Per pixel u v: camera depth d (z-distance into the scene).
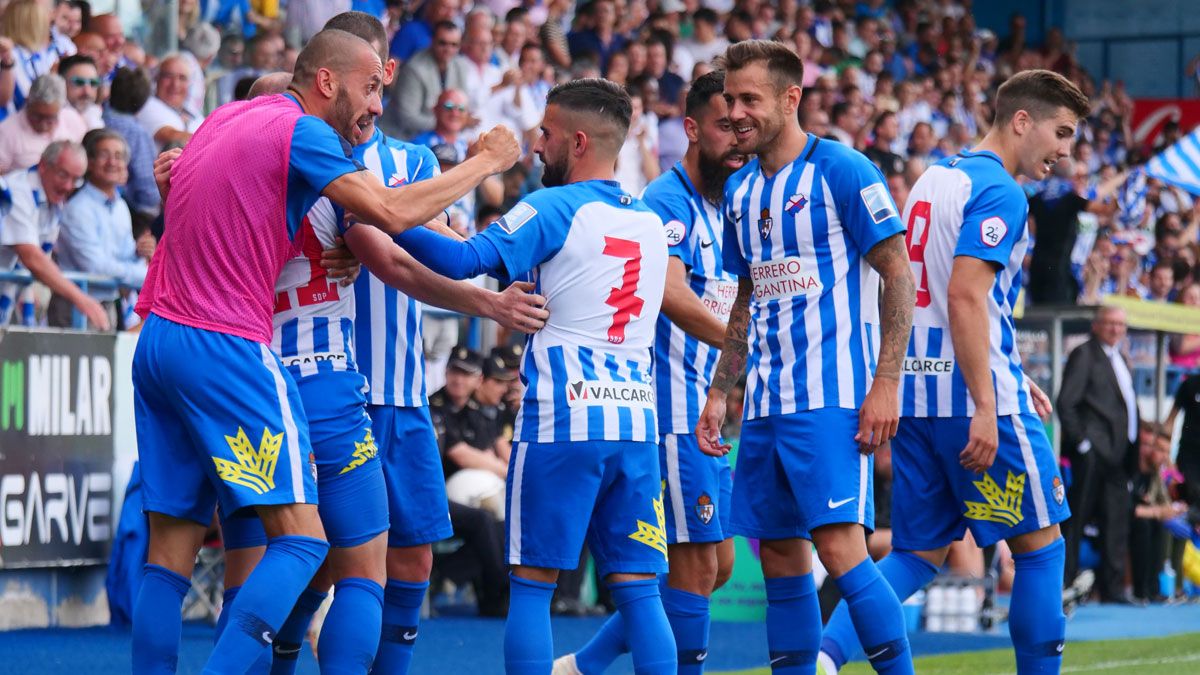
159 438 15.50
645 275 16.66
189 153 15.48
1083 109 19.08
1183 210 68.75
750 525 17.47
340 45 15.81
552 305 16.42
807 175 16.80
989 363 18.08
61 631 27.88
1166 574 42.59
